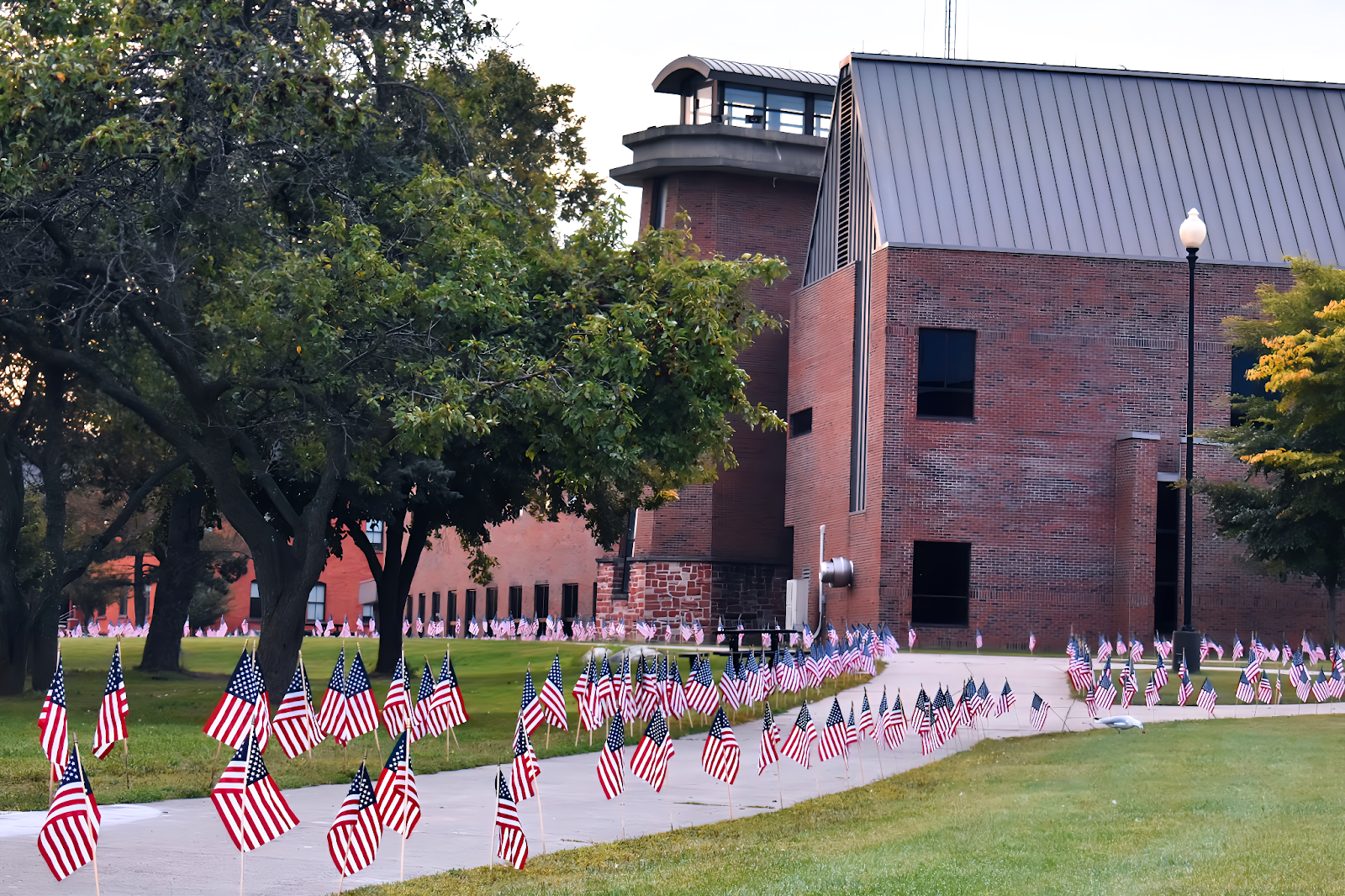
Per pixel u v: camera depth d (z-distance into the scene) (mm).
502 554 80000
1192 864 9922
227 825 8977
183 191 22516
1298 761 17375
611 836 12320
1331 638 42812
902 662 36406
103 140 20047
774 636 35500
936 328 45312
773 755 15336
